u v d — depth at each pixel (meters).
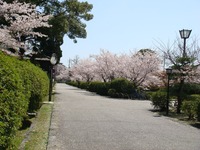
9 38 13.45
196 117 11.71
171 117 13.30
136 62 31.06
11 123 4.57
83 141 7.40
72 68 77.38
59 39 28.36
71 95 27.75
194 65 15.20
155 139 8.00
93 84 38.41
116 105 18.25
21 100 5.22
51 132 8.37
